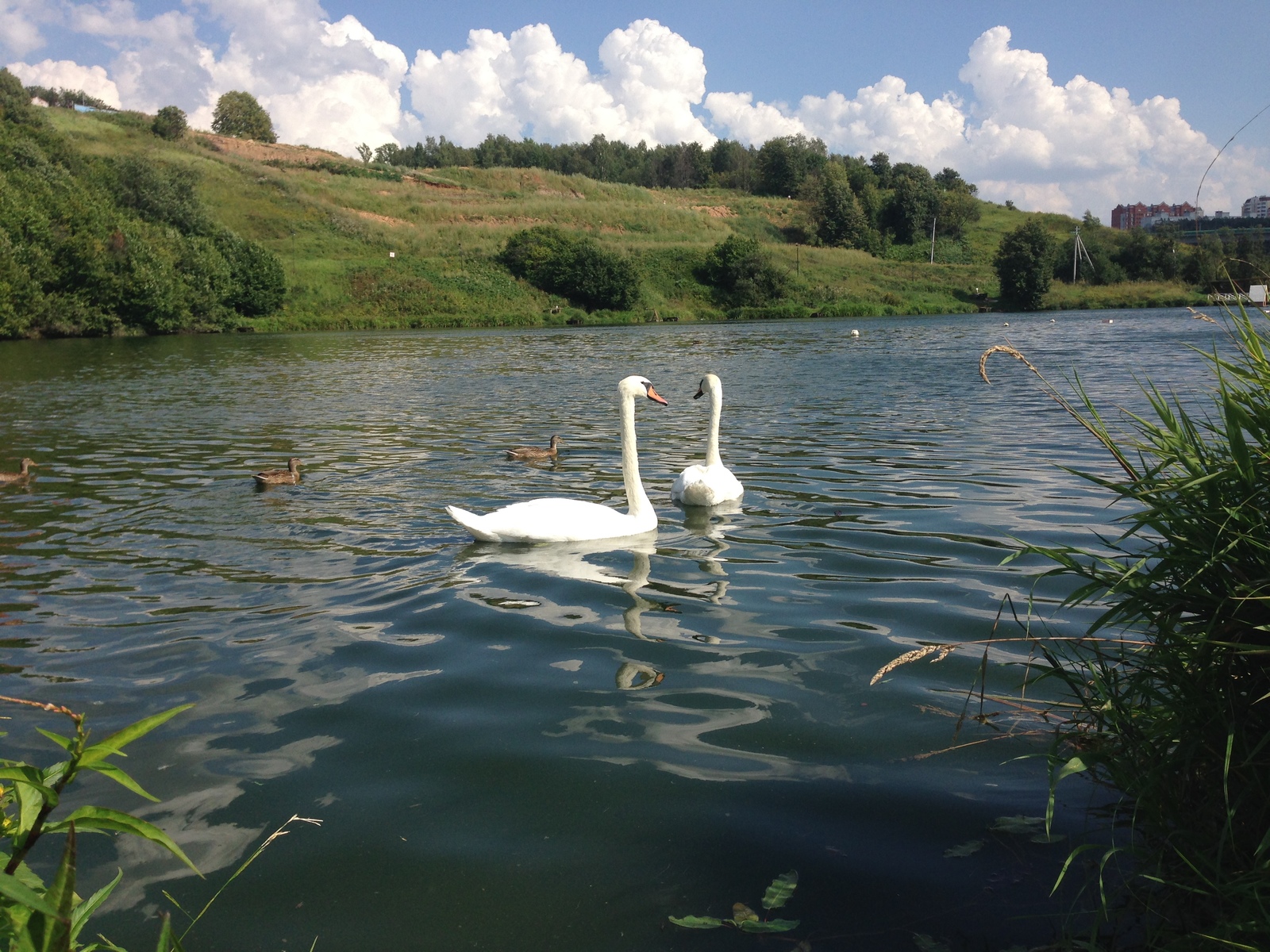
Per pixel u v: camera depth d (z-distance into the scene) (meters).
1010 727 4.15
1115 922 2.83
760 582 6.56
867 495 9.56
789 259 89.38
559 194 100.12
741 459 12.12
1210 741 3.00
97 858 3.30
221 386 24.09
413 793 3.68
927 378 23.27
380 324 59.44
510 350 37.38
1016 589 6.21
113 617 6.04
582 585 6.57
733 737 4.12
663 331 52.28
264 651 5.36
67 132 76.12
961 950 2.72
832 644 5.28
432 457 12.87
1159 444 3.51
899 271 90.50
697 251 80.31
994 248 112.12
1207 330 39.81
